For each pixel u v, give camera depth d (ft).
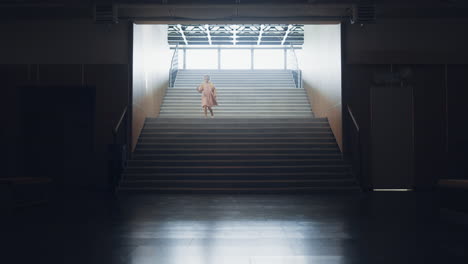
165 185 33.40
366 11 32.53
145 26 42.65
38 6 32.65
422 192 34.71
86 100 38.34
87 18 36.96
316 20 36.60
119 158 34.78
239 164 35.99
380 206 25.30
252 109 51.75
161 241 15.56
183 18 36.86
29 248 14.47
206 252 13.91
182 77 62.54
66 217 21.17
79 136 38.11
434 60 37.68
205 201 27.76
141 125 41.09
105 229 17.93
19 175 37.19
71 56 37.60
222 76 62.49
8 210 23.61
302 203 26.73
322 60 45.52
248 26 59.21
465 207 19.72
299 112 51.21
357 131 35.01
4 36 37.73
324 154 37.50
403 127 37.35
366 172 36.88
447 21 37.68
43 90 38.37
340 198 29.60
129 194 32.19
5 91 37.42
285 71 63.26
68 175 37.81
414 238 16.08
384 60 37.68
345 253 13.75
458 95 37.52
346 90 37.55
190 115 51.16
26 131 38.06
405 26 37.70
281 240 15.72
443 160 37.14
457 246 14.76
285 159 36.91
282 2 32.60
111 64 37.52
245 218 20.80
